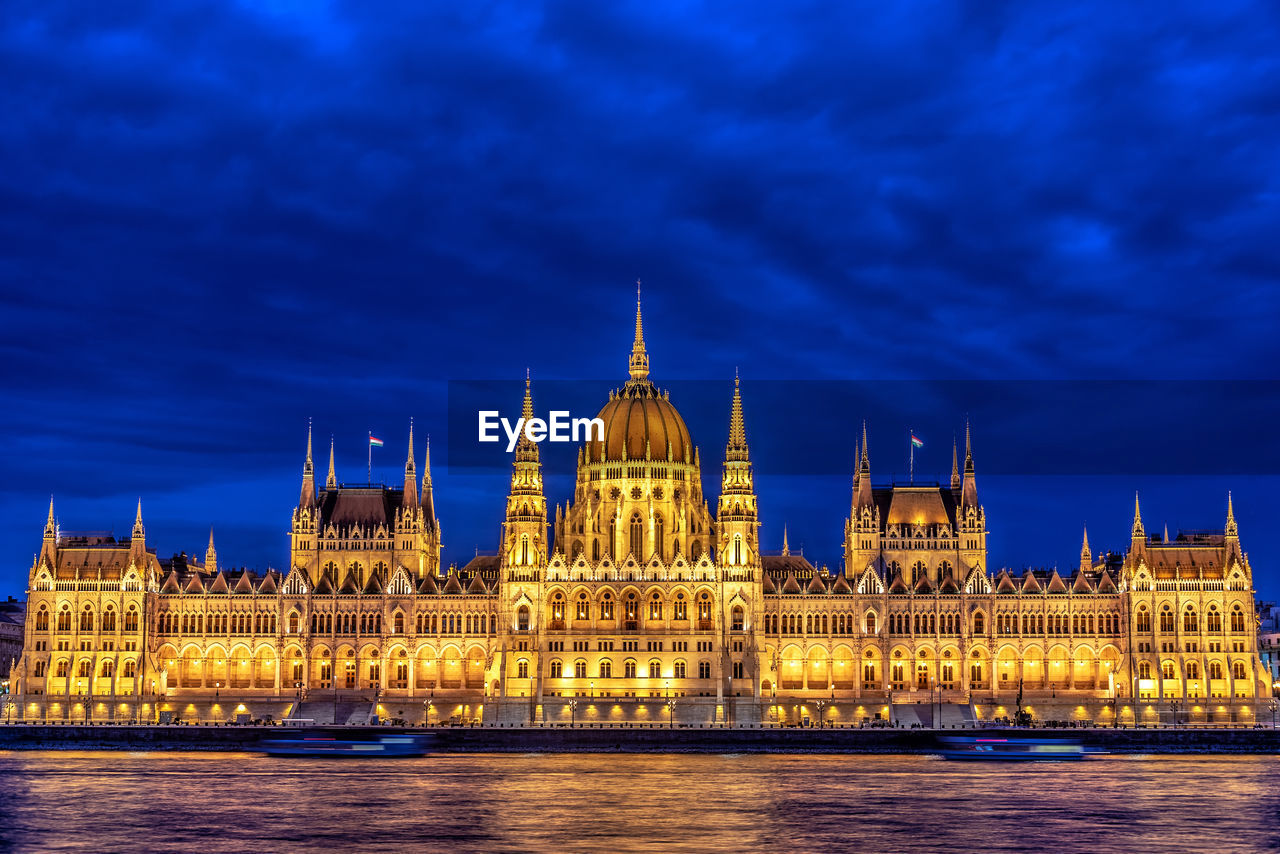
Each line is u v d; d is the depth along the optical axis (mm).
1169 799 165375
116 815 152875
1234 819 151625
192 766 199000
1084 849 136500
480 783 178750
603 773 191125
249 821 149125
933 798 165875
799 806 159500
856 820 150250
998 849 136375
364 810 156000
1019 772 194000
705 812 155000
